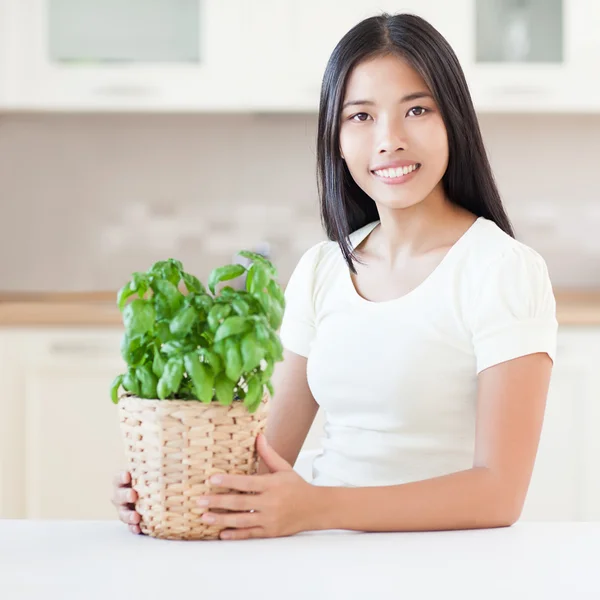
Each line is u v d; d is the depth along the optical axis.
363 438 1.61
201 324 1.15
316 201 4.24
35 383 3.54
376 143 1.53
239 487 1.17
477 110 3.80
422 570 1.03
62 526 1.26
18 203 4.24
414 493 1.29
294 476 1.22
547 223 4.22
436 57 1.51
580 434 3.47
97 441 3.55
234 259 4.24
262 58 3.79
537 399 1.44
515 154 4.21
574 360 3.47
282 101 3.80
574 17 3.76
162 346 1.16
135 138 4.23
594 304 3.81
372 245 1.71
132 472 1.19
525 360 1.45
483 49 3.78
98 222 4.24
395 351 1.57
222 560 1.07
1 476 3.54
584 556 1.09
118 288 4.26
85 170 4.23
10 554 1.11
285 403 1.77
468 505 1.30
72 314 3.53
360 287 1.68
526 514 3.49
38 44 3.77
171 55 3.80
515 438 1.41
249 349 1.11
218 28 3.77
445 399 1.55
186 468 1.16
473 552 1.11
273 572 1.02
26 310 3.53
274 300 1.17
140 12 3.78
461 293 1.54
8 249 4.25
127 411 1.17
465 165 1.60
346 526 1.25
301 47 3.78
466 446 1.57
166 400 1.14
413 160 1.52
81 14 3.78
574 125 4.20
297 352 1.76
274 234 4.25
